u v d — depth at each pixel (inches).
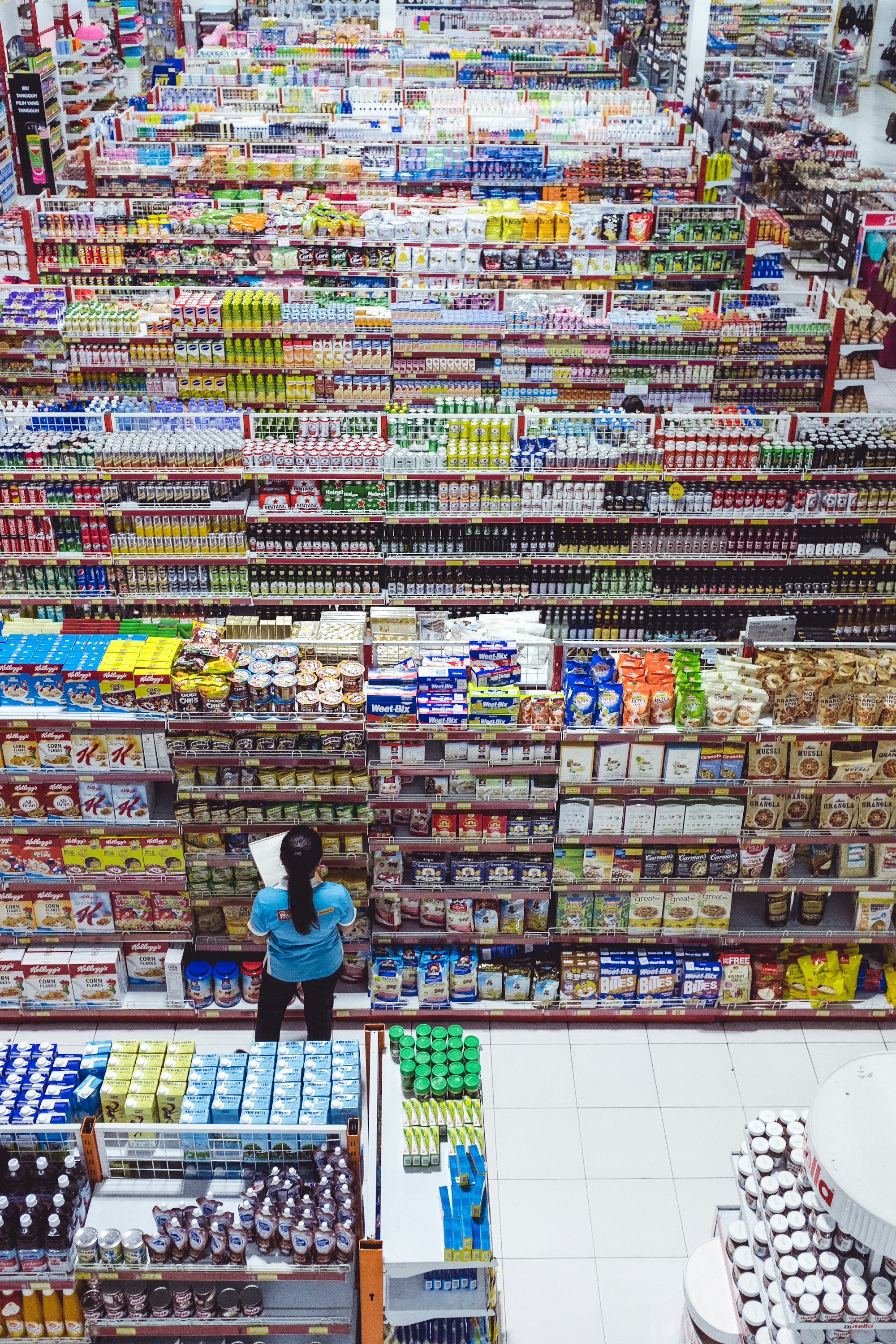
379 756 262.8
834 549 388.5
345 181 610.5
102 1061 203.6
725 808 263.6
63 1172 190.2
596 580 390.0
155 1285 191.8
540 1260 227.3
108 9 1066.7
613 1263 227.3
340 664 267.1
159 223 542.6
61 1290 186.1
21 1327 190.2
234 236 534.0
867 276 709.9
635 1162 247.6
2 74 816.9
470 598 388.2
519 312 482.6
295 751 257.8
